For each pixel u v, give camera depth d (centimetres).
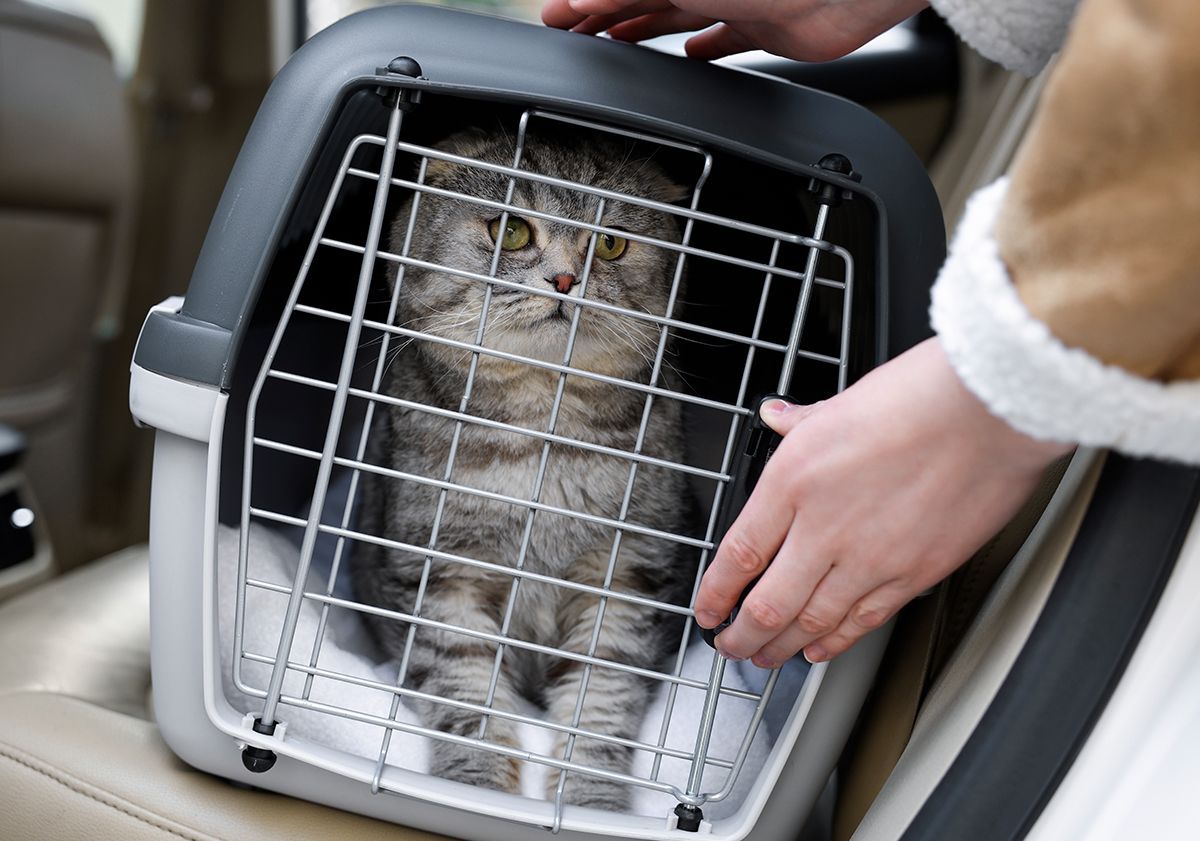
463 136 106
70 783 84
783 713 92
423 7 77
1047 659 60
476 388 110
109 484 191
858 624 67
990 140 136
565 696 108
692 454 122
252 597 96
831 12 79
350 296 110
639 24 90
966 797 61
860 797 85
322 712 83
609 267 109
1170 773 56
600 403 110
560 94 74
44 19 158
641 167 109
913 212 75
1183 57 44
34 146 156
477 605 110
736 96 75
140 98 189
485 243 107
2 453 125
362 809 82
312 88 74
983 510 60
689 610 80
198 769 84
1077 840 58
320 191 84
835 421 61
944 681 77
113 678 106
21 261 160
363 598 120
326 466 76
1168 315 48
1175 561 58
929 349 59
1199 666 56
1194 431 51
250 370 88
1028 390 51
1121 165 47
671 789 79
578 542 108
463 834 82
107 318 190
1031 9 70
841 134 76
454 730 103
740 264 75
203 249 75
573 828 77
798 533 63
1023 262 51
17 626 111
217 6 184
